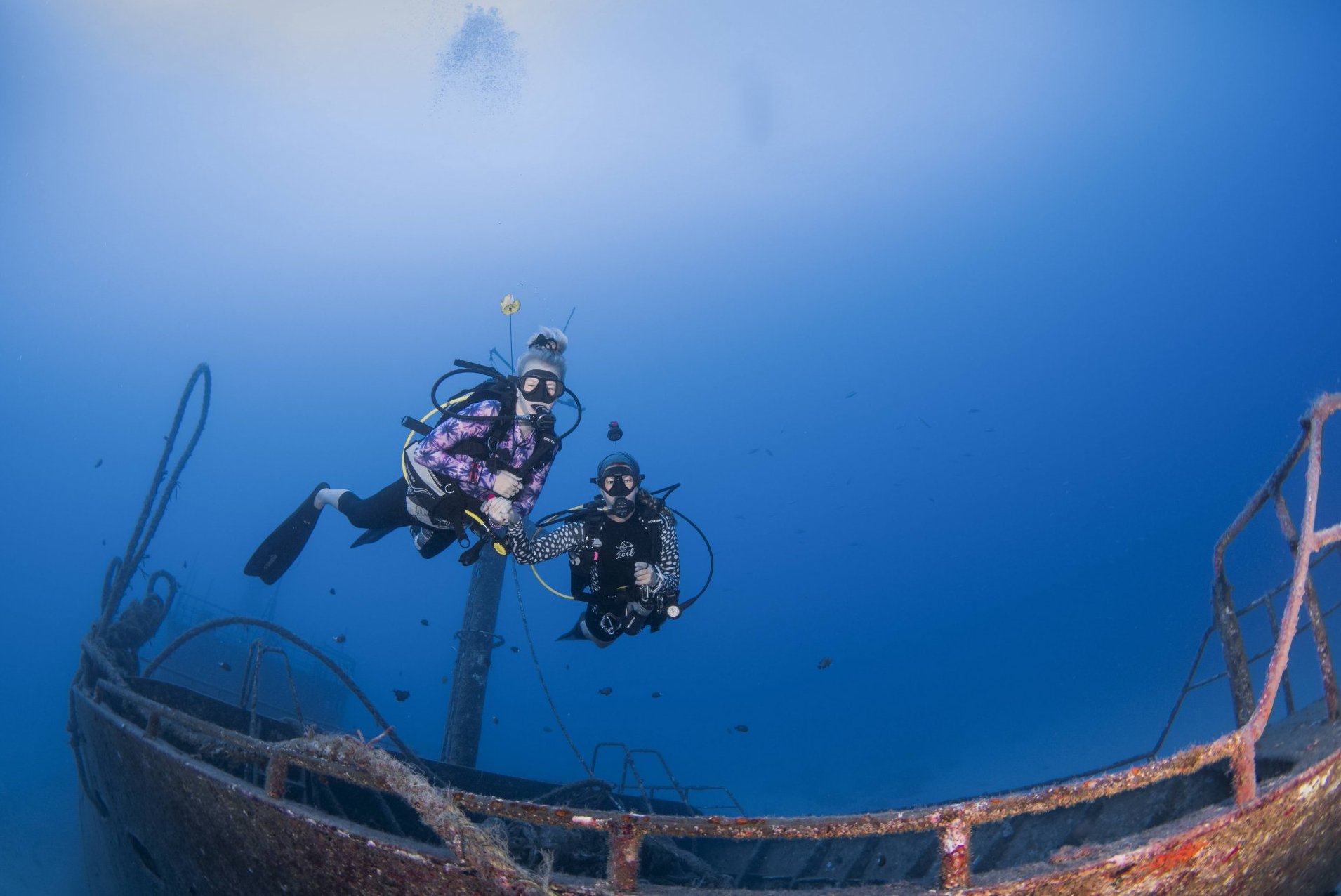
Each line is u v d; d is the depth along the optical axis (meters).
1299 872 3.84
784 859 7.41
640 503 4.36
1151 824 4.76
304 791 7.08
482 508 3.88
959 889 2.78
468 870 3.22
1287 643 3.49
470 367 4.07
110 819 7.47
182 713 5.22
